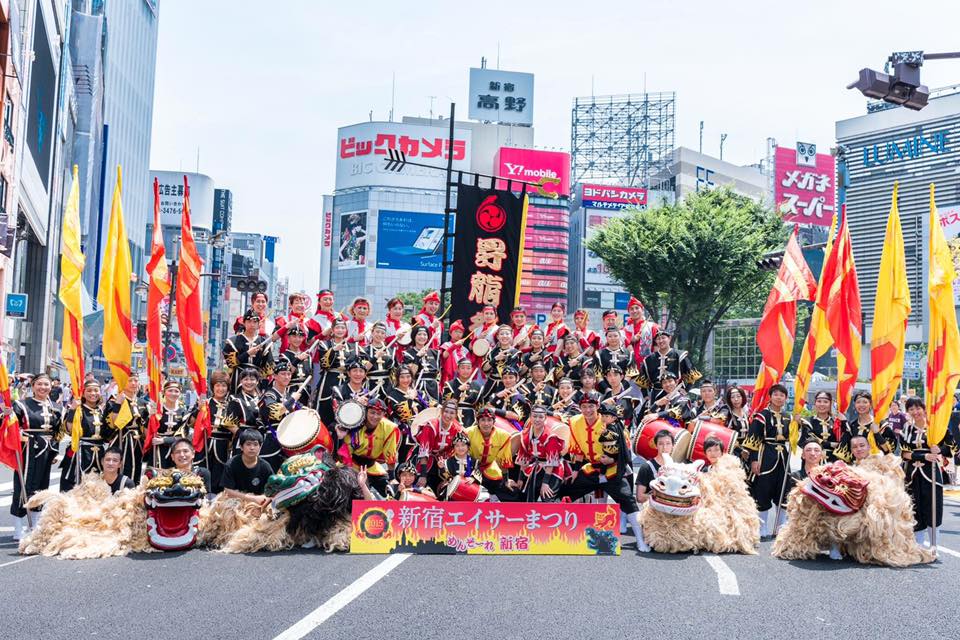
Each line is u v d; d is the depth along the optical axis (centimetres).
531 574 899
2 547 1041
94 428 1169
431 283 12650
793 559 1007
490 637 658
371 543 1015
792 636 674
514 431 1234
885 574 924
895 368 1205
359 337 1502
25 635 653
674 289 3734
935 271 1144
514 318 1642
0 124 2980
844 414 1342
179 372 3556
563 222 11144
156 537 998
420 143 12550
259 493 1090
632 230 3772
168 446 1209
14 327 3869
